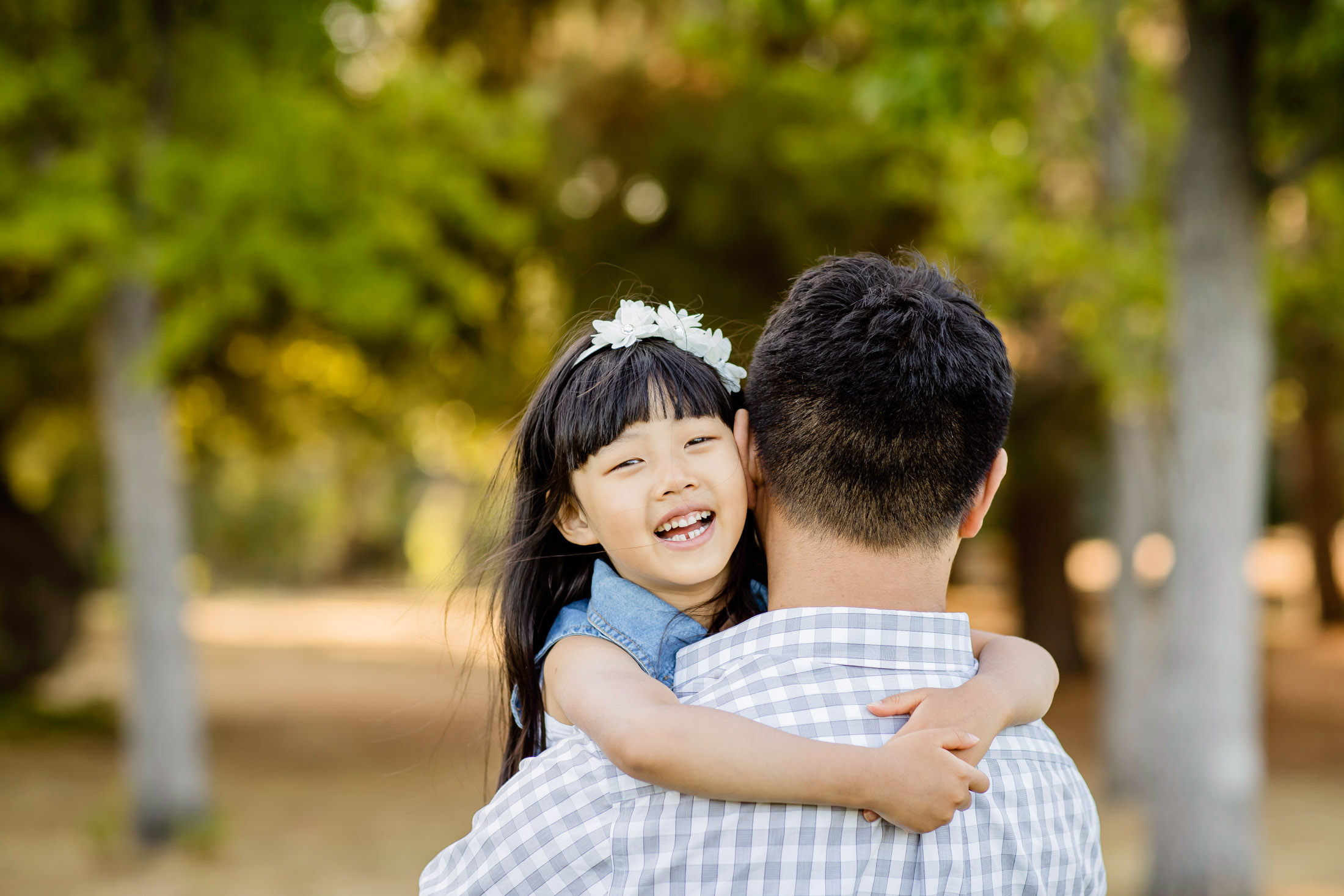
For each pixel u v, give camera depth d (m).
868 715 1.17
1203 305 5.12
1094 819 1.29
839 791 1.08
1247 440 5.14
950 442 1.20
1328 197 6.72
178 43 6.75
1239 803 5.18
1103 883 1.31
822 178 9.10
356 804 8.44
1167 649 5.32
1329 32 4.47
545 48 9.77
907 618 1.21
